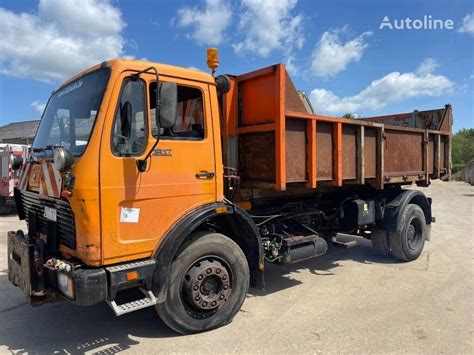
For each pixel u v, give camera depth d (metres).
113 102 3.64
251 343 4.00
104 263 3.59
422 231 7.38
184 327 4.11
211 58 4.74
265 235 5.44
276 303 5.10
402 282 5.93
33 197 4.37
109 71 3.70
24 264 3.85
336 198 6.86
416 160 7.51
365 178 6.26
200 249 4.17
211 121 4.36
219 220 4.73
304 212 6.12
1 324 4.52
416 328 4.31
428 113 8.59
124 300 4.12
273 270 6.64
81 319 4.64
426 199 7.61
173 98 3.58
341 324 4.43
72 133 3.95
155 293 3.89
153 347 3.93
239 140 5.20
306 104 6.26
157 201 3.91
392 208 7.05
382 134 6.48
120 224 3.68
